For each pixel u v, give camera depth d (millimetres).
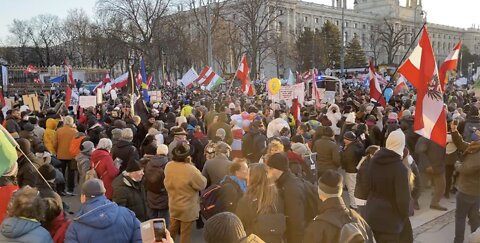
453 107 13750
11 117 11656
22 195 3596
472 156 6020
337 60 70062
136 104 13047
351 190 8133
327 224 3594
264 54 76375
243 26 59125
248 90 17609
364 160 5496
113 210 3840
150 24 56156
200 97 25828
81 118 13484
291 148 6855
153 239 3043
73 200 9484
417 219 7820
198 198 6023
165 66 59156
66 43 82812
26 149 5816
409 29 106312
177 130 7961
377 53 93938
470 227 6840
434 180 8383
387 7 112062
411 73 6277
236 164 5539
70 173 10023
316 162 7695
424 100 5945
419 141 8539
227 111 13781
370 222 4777
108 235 3725
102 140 6812
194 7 50406
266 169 4418
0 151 4500
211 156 6836
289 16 91750
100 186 3945
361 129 9281
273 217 4254
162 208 6371
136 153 7285
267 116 12258
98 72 53156
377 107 12172
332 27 72500
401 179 4629
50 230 4109
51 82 42938
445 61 8969
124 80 21641
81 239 3672
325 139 7762
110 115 13156
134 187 5527
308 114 12711
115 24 57531
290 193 4434
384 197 4750
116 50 60781
